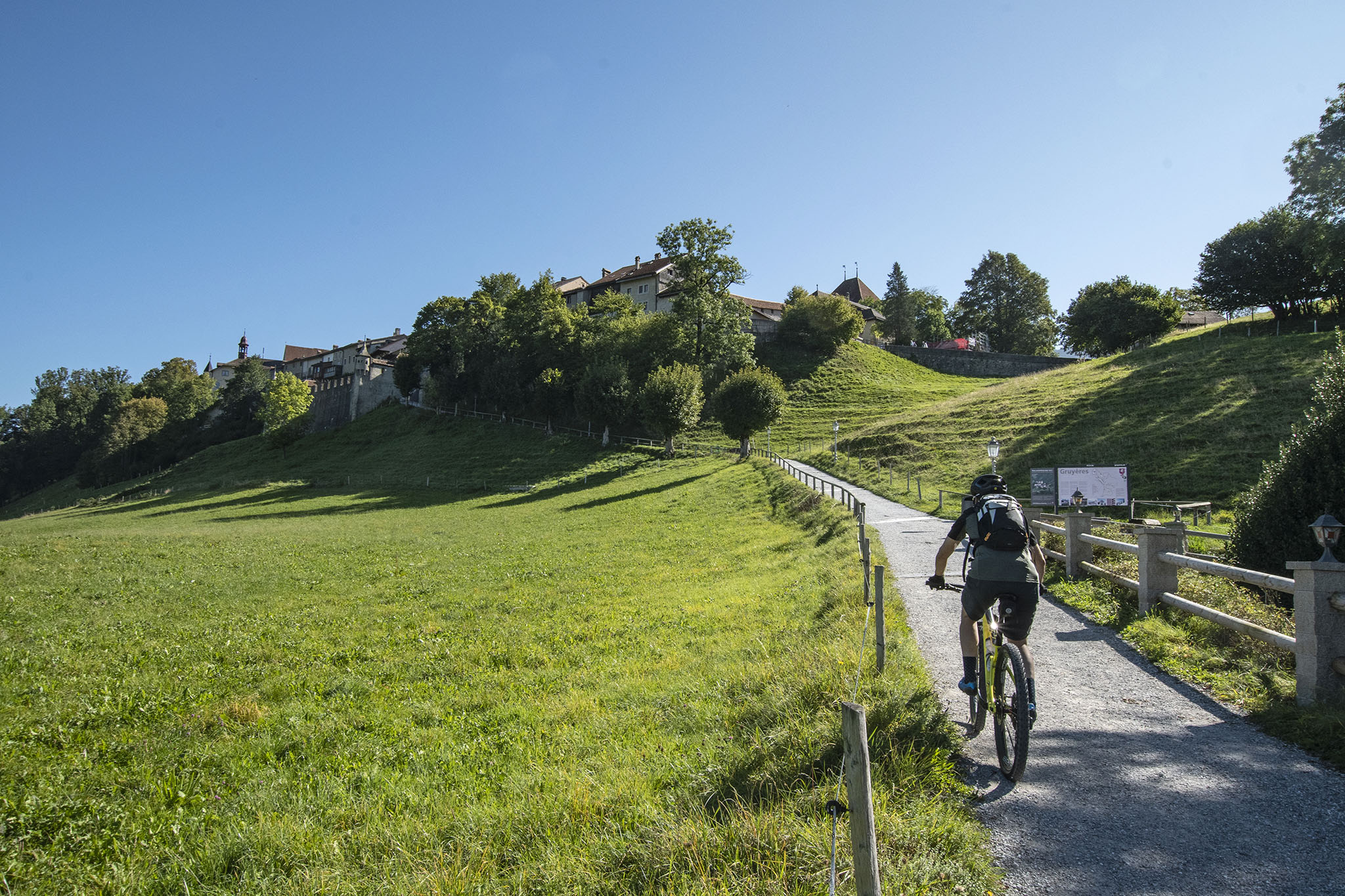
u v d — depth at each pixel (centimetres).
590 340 8119
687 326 7544
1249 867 363
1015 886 356
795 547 2245
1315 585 574
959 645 863
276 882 522
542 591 1972
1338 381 1083
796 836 395
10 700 1091
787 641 990
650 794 545
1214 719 581
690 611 1483
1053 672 737
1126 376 4944
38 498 10931
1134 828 409
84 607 1928
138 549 3067
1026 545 521
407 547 3112
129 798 711
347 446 8394
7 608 1902
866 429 5747
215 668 1270
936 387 8156
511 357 8488
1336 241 4234
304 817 630
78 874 557
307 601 1981
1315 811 416
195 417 11006
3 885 536
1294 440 1103
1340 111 4156
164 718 992
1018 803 446
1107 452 3794
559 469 6197
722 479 4734
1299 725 533
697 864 397
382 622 1656
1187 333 7181
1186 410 4053
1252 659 706
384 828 589
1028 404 5009
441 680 1152
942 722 558
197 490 7056
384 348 13712
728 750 598
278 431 8362
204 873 547
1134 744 535
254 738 888
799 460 5478
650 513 3875
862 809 263
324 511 5222
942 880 356
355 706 1026
